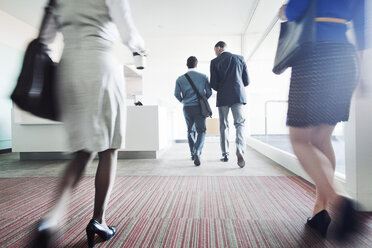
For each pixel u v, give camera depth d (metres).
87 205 1.41
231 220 1.17
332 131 0.96
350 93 0.84
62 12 0.81
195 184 1.85
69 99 0.78
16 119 3.01
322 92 0.81
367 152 1.24
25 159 3.23
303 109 0.83
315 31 0.76
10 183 1.96
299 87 0.85
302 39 0.76
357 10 0.82
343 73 0.82
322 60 0.81
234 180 1.96
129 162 2.90
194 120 2.63
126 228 1.10
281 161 2.57
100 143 0.80
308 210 1.29
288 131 0.88
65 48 0.81
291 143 0.86
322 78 0.81
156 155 3.15
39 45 0.79
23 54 0.77
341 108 0.83
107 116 0.84
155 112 3.02
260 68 5.96
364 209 1.25
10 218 1.23
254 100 6.04
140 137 3.03
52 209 0.77
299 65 0.85
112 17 0.83
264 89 6.00
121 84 0.93
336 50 0.82
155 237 1.01
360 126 1.24
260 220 1.17
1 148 4.20
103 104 0.82
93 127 0.79
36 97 0.77
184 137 5.73
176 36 5.61
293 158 2.21
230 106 2.50
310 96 0.82
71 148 0.79
